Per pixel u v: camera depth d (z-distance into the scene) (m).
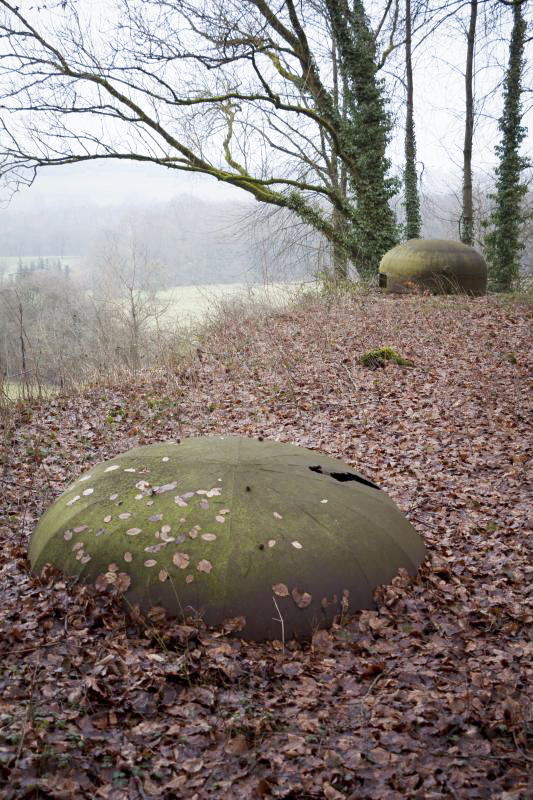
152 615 4.62
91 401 10.97
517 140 24.25
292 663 4.45
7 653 4.34
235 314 16.28
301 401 10.83
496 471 8.33
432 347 13.60
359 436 9.44
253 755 3.66
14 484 7.66
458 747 3.76
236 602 4.61
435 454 8.81
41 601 4.84
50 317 19.56
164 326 15.12
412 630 4.85
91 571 4.84
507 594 5.62
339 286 20.67
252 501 5.02
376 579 5.04
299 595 4.69
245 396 11.11
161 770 3.51
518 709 4.08
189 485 5.16
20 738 3.54
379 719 3.95
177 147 22.09
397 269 19.39
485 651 4.79
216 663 4.32
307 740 3.78
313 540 4.89
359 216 24.17
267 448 5.81
